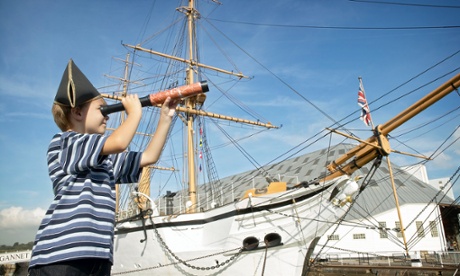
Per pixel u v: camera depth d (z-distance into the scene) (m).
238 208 16.22
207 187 32.44
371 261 31.64
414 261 24.31
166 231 18.12
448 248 39.19
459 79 12.54
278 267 15.19
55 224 2.27
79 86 2.61
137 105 2.63
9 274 55.72
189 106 26.47
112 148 2.32
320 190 15.21
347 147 48.91
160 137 2.90
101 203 2.42
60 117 2.67
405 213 39.09
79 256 2.21
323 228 15.48
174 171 34.78
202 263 16.53
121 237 20.33
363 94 22.72
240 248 15.70
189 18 31.84
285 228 15.30
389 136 14.67
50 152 2.46
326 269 29.81
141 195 20.23
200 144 26.77
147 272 18.45
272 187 16.36
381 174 44.47
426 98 13.21
